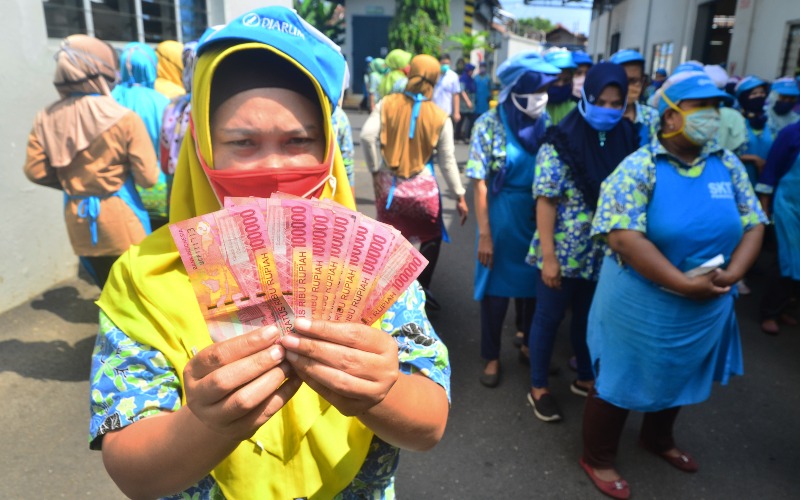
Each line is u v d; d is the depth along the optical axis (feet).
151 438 2.76
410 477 8.90
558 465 9.22
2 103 12.75
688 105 7.13
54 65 13.78
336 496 3.39
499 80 10.93
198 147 3.28
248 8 20.40
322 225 2.63
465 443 9.74
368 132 12.59
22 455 8.95
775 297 13.94
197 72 3.21
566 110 11.83
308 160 3.34
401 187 12.80
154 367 3.04
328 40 3.40
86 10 15.33
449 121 12.83
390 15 77.82
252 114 3.15
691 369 7.71
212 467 2.75
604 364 8.10
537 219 9.57
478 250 11.03
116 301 3.21
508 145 10.50
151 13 17.60
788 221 13.32
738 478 8.96
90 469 8.72
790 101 17.34
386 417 2.92
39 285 14.40
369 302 2.71
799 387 11.69
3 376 10.97
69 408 10.14
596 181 9.12
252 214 2.57
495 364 11.58
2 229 13.20
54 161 10.05
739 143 15.16
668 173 7.30
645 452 9.48
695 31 43.29
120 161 10.31
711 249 7.25
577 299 10.43
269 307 2.64
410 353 3.33
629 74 11.46
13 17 12.71
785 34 30.09
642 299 7.51
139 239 10.78
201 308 2.59
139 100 12.21
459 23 77.05
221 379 2.33
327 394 2.56
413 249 2.72
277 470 3.22
